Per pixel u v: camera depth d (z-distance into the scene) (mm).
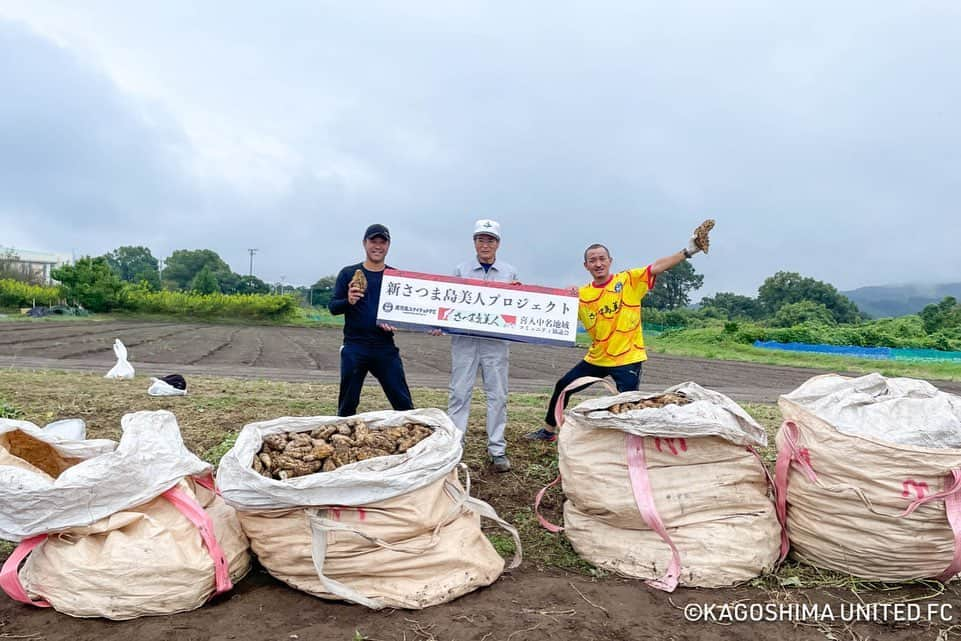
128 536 2711
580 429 3564
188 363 13750
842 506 3146
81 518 2664
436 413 3561
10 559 2689
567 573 3373
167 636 2537
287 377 11500
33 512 2617
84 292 38312
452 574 2955
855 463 3064
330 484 2760
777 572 3324
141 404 6938
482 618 2754
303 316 50156
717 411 3326
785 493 3451
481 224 5066
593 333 5074
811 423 3266
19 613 2697
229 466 2904
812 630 2789
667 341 34344
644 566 3258
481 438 5895
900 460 2986
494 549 3332
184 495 2912
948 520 2953
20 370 9812
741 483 3359
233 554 2998
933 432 3027
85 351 15141
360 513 2832
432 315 4902
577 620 2771
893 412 3199
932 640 2730
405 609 2822
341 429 3352
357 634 2574
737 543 3213
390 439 3264
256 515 2959
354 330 4949
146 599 2648
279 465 3008
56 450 3168
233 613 2742
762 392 13031
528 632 2650
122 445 2803
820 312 49656
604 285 4980
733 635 2727
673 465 3334
